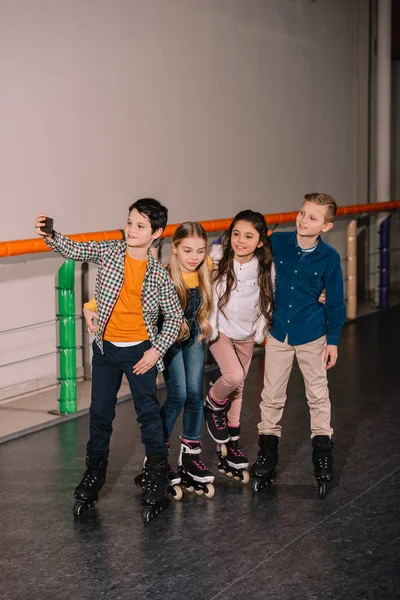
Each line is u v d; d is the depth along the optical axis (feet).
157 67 20.71
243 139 23.93
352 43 28.55
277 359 13.16
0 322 17.69
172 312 11.82
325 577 10.44
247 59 23.82
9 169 17.35
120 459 14.43
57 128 18.28
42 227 11.16
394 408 17.51
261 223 12.51
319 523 11.99
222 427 13.26
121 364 11.87
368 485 13.44
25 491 13.08
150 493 11.96
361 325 25.44
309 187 27.02
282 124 25.48
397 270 32.27
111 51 19.39
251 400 17.94
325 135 27.55
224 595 10.00
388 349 22.45
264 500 12.79
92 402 12.09
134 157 20.27
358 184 29.48
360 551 11.14
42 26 17.72
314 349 12.98
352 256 25.85
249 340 13.39
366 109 29.19
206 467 13.67
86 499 12.07
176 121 21.47
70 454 14.71
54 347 19.01
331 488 13.29
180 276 12.23
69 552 11.05
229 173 23.48
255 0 23.91
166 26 20.88
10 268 17.74
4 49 17.01
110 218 19.79
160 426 12.13
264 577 10.43
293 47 25.70
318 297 13.01
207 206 22.77
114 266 11.49
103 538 11.45
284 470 14.07
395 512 12.40
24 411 16.96
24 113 17.53
